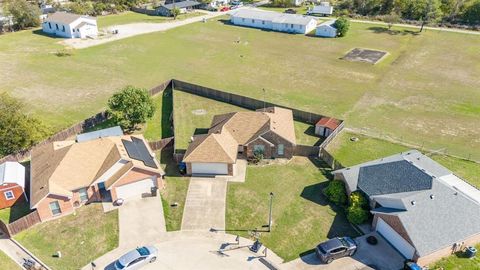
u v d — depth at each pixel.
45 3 141.12
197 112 65.56
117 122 57.44
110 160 44.47
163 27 122.62
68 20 109.81
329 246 36.00
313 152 52.41
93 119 59.94
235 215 42.38
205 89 71.38
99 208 43.34
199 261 36.56
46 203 40.78
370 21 127.12
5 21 115.81
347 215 41.34
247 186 46.91
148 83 78.25
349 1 139.00
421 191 38.28
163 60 92.25
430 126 60.38
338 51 97.50
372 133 58.38
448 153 53.03
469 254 35.81
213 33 115.62
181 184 47.25
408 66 86.12
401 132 58.69
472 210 37.09
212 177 48.47
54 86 76.75
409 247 35.22
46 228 40.66
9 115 50.62
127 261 35.09
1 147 49.62
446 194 38.03
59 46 102.44
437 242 34.47
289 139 51.09
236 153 49.66
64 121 62.19
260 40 108.31
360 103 68.50
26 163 51.12
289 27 116.00
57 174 42.62
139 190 45.12
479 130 59.09
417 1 124.69
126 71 85.12
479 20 116.50
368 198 41.03
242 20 124.38
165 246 38.31
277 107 61.00
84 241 39.03
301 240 39.00
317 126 57.72
